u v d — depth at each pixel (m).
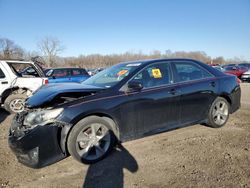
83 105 3.57
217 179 3.11
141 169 3.44
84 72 14.15
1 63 7.38
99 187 3.03
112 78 4.34
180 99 4.48
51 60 55.25
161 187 2.98
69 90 3.78
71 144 3.50
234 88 5.37
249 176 3.17
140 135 4.13
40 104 3.53
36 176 3.34
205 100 4.88
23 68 9.11
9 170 3.51
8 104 7.36
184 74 4.72
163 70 4.48
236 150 4.01
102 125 3.74
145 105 4.09
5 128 5.73
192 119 4.75
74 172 3.42
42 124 3.35
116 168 3.50
